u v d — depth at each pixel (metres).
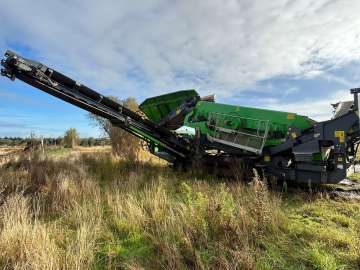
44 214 4.73
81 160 10.42
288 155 6.85
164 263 3.22
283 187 6.62
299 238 3.83
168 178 7.63
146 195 5.23
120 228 4.15
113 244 3.71
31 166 7.96
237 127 7.51
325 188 6.69
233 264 3.02
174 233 3.79
